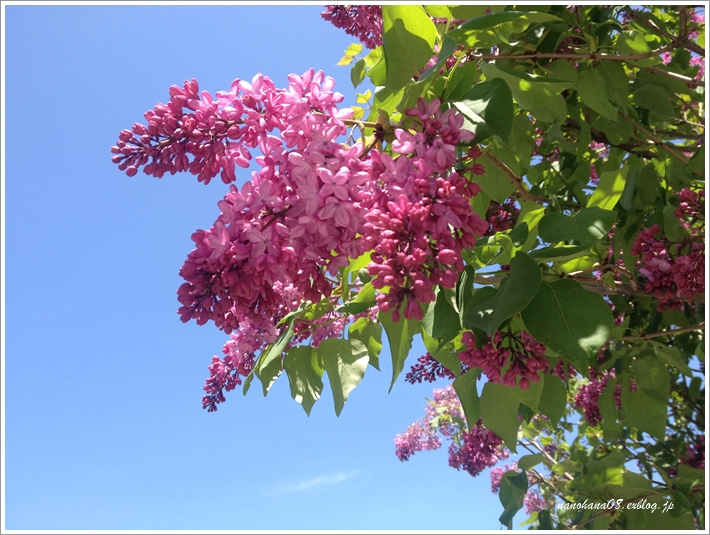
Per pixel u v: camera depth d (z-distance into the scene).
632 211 3.92
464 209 2.03
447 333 2.69
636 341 3.99
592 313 2.26
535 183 4.83
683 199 3.21
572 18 3.54
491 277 2.76
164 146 2.43
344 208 2.26
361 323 3.51
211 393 4.00
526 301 2.18
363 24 4.81
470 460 6.36
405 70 2.54
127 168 2.44
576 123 4.63
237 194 2.32
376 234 2.03
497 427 3.06
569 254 2.39
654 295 3.14
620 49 3.48
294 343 3.80
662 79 4.08
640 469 6.06
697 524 4.24
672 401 5.98
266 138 2.38
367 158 2.50
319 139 2.30
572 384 6.59
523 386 2.62
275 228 2.30
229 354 3.95
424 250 1.98
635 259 3.67
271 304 2.41
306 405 3.31
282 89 2.41
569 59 3.42
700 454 5.51
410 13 2.43
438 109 2.33
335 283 3.52
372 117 2.75
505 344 2.71
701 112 5.10
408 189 2.15
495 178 3.41
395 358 2.93
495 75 2.68
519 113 3.62
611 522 4.22
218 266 2.26
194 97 2.46
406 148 2.22
